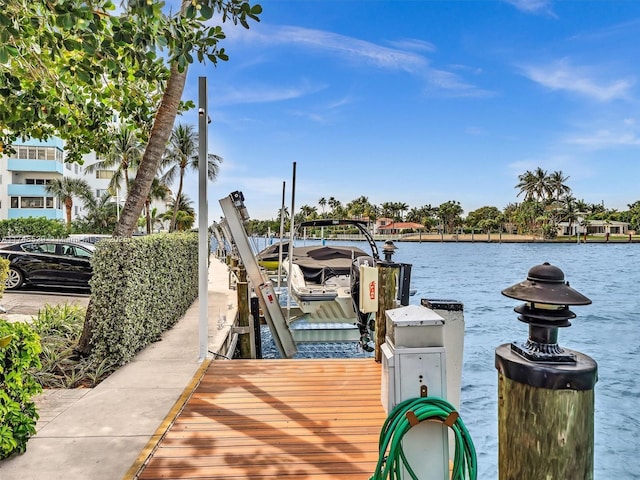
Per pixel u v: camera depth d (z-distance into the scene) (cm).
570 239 7450
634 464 405
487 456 407
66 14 279
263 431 307
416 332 177
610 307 1373
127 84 519
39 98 438
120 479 243
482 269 2812
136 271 498
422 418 165
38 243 1018
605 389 617
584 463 113
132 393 381
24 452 272
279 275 759
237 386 400
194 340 583
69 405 354
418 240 8381
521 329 1009
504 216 8462
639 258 4097
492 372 652
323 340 710
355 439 296
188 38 319
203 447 283
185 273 822
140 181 529
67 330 563
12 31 280
